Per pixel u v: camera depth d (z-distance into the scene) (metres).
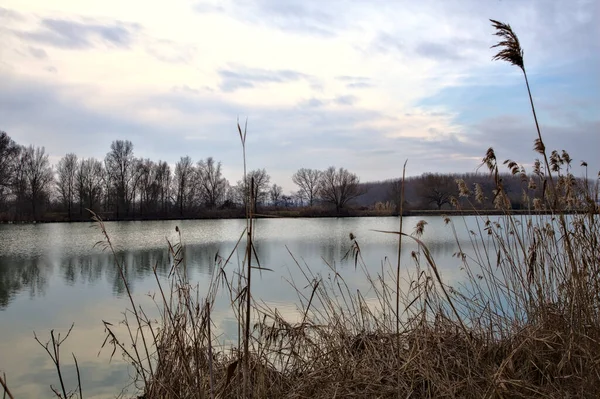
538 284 4.40
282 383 3.97
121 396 5.69
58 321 10.68
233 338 5.57
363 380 3.77
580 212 4.56
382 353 4.12
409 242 24.78
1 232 38.50
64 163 57.47
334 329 4.55
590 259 4.20
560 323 3.97
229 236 34.97
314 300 7.63
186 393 3.59
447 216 5.70
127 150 61.97
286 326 4.57
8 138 51.91
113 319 10.41
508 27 3.70
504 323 4.47
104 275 17.33
